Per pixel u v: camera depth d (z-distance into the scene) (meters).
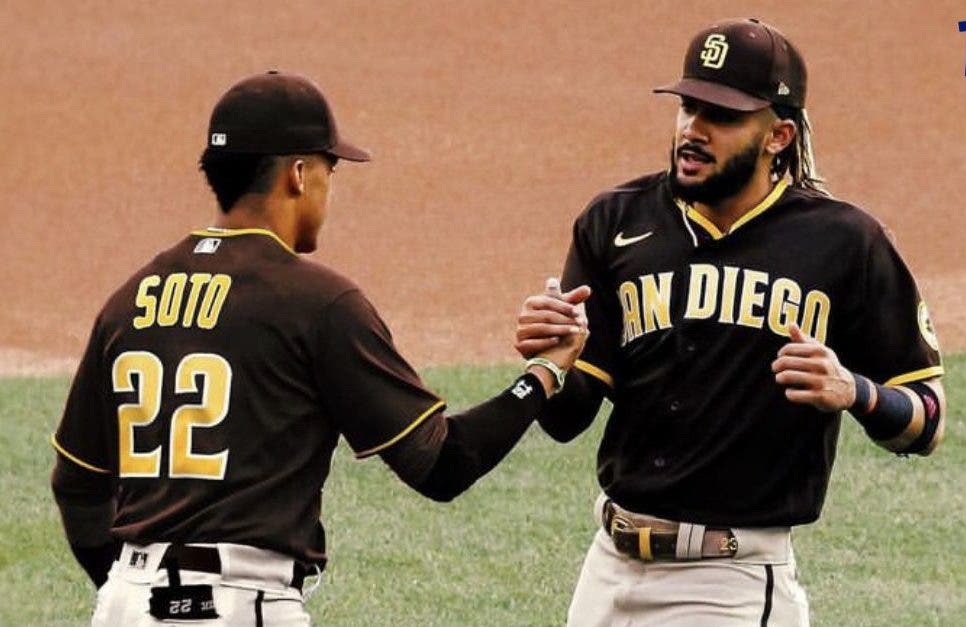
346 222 60.22
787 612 20.52
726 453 20.16
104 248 60.12
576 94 71.88
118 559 18.64
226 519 17.95
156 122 71.38
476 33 78.94
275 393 18.16
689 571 20.42
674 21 79.00
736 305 20.16
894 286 20.39
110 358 18.75
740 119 20.05
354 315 18.28
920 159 63.88
